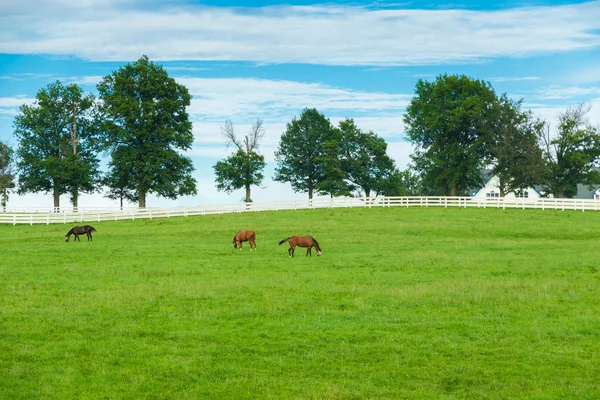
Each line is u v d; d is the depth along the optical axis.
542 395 14.45
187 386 15.34
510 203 59.97
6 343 18.41
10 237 47.50
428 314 21.44
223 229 48.72
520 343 18.17
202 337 18.95
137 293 24.75
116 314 21.66
